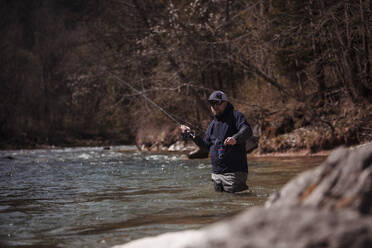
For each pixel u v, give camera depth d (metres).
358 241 1.17
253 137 12.46
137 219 3.19
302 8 14.00
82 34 21.64
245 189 4.65
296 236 1.23
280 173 6.53
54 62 30.59
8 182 6.36
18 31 32.03
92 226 2.98
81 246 2.43
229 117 4.71
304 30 13.85
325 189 1.51
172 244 1.59
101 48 19.34
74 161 11.59
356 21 12.19
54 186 5.71
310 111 12.58
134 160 11.42
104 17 19.30
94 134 32.62
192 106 19.66
